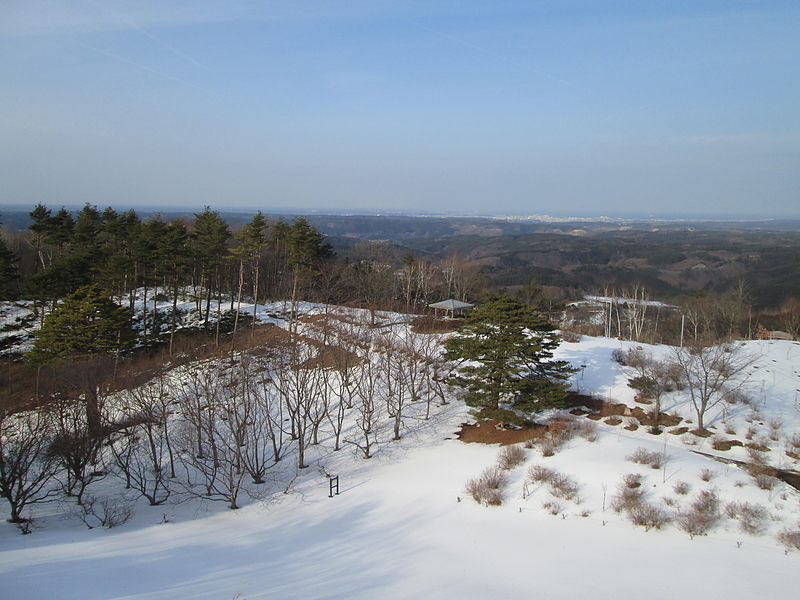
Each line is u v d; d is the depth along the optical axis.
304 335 37.88
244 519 21.14
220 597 13.67
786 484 20.70
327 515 21.00
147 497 23.14
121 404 27.48
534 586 14.40
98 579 14.73
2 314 47.34
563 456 24.02
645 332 61.91
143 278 45.38
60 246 50.38
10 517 21.08
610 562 15.85
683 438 26.17
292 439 29.05
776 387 31.67
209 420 24.48
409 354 32.12
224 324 48.75
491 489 21.41
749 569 15.27
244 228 48.62
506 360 27.14
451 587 14.31
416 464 25.44
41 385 34.31
